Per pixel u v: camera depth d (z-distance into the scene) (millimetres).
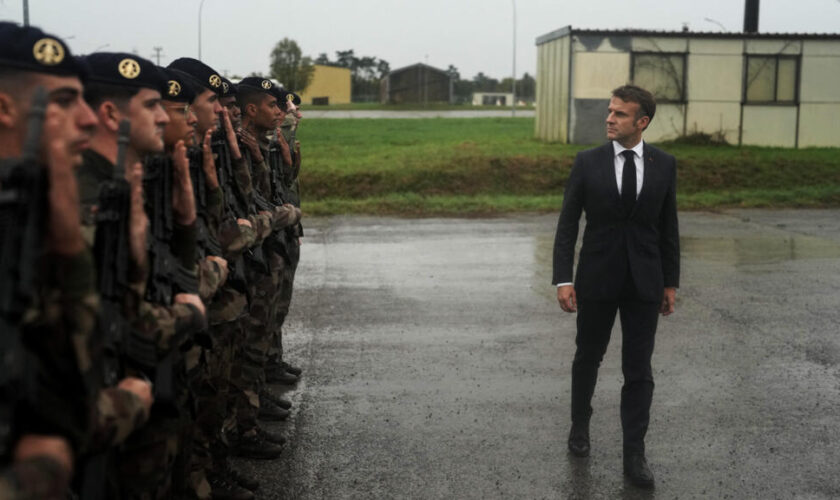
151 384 2566
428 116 45188
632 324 4312
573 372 4582
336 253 10836
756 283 8969
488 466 4445
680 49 21234
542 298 8328
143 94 2793
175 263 2863
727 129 21562
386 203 15297
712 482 4254
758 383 5758
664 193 4316
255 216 4340
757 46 21281
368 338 6891
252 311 4629
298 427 4973
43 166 1796
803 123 21625
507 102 101688
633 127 4270
